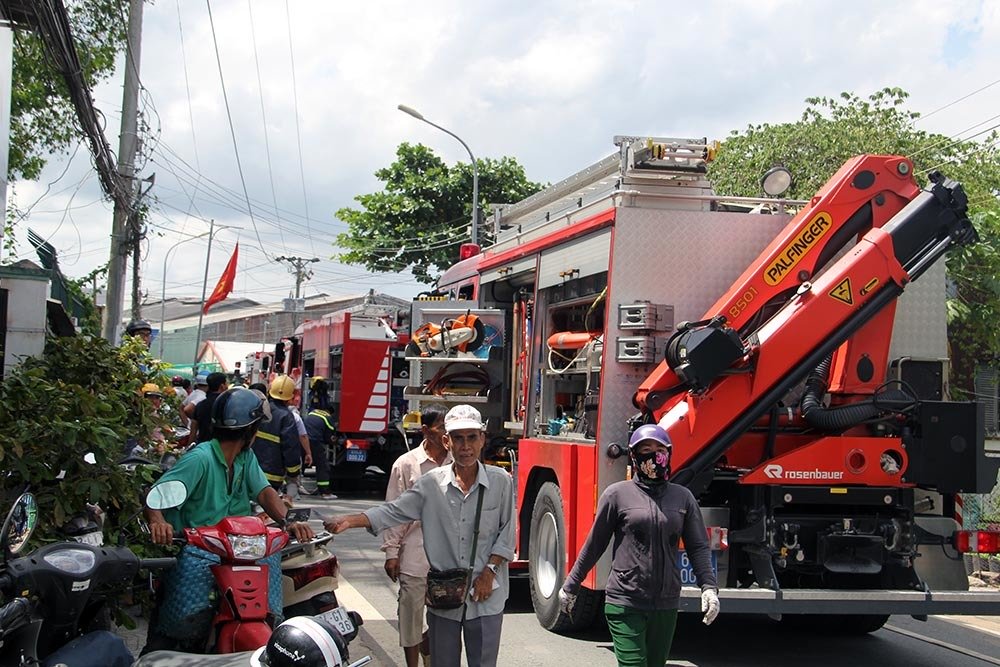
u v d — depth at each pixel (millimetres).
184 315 84812
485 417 10945
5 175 8586
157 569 4484
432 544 5312
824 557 7234
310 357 22031
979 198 18422
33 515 4078
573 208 9234
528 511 9062
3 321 8188
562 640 8094
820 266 7531
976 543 7402
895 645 8445
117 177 15656
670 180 7848
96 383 7812
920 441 7406
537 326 9320
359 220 33188
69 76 11578
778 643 8453
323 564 6262
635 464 5703
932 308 8023
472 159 25156
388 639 8062
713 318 7148
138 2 16656
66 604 4031
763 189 8156
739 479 7203
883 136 21969
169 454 7496
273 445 10188
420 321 11148
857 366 7434
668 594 5566
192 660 4047
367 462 18844
